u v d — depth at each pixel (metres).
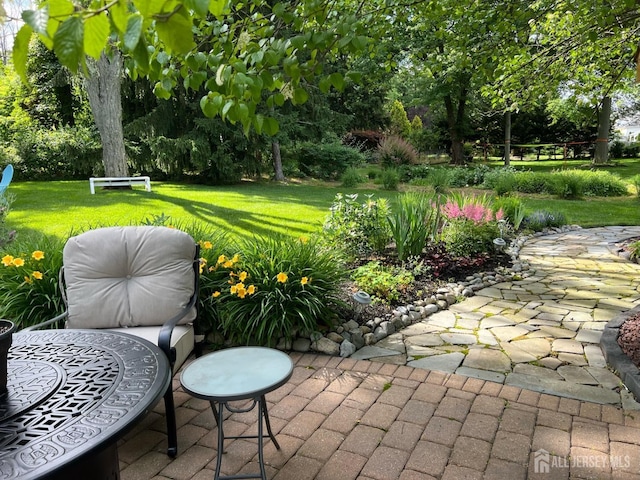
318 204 9.77
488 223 6.11
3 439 1.21
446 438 2.26
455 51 4.64
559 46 4.83
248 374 1.85
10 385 1.50
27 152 13.25
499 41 4.00
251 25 2.14
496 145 22.92
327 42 1.92
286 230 7.09
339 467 2.06
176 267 2.74
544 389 2.70
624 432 2.27
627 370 2.74
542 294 4.54
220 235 4.43
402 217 5.22
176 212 8.37
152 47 1.86
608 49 4.88
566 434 2.26
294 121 13.63
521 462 2.07
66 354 1.76
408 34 7.67
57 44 0.72
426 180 13.63
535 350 3.24
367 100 22.58
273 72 1.94
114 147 10.82
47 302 3.22
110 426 1.27
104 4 0.84
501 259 5.83
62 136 13.59
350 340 3.36
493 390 2.70
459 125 19.64
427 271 4.98
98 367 1.65
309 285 3.40
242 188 12.88
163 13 0.79
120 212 8.15
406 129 23.86
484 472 2.01
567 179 11.66
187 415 2.54
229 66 1.69
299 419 2.45
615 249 6.36
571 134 22.62
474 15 3.85
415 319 3.84
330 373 2.96
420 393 2.69
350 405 2.58
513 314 3.98
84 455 1.15
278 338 3.33
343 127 15.84
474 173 14.56
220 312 3.32
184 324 2.72
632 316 3.66
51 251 3.58
